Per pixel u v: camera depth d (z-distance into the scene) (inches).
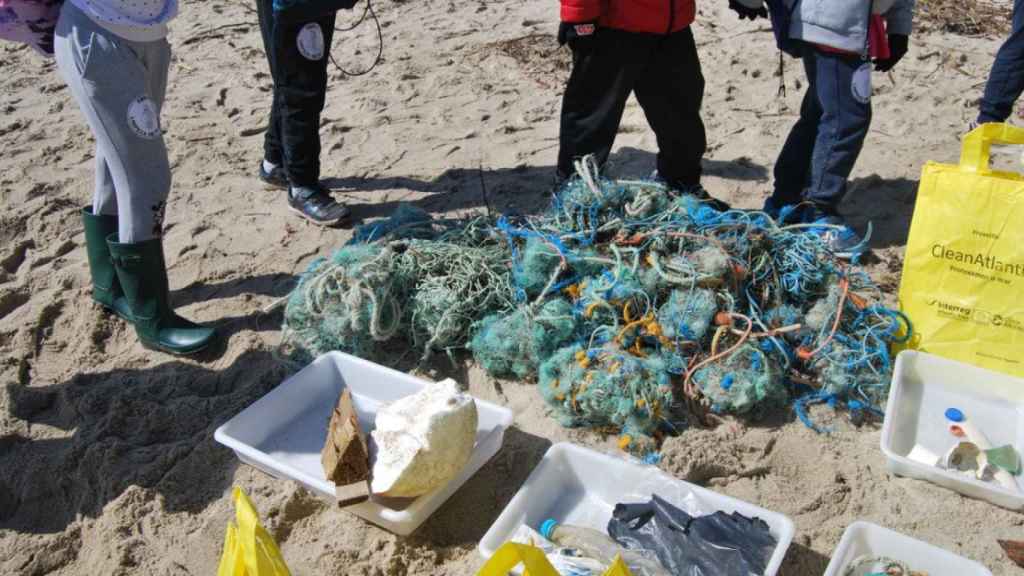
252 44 280.7
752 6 160.4
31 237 176.2
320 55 162.2
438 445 100.8
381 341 136.7
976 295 123.6
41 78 261.4
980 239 121.6
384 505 105.3
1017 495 104.5
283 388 122.3
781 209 153.8
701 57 249.1
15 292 156.6
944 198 123.5
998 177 119.6
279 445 119.7
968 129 204.8
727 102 223.9
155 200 132.6
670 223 137.4
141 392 130.6
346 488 102.7
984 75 232.8
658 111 161.8
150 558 105.1
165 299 140.3
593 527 105.7
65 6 122.7
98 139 128.0
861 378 125.7
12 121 231.1
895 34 155.0
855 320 131.6
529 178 191.6
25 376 136.7
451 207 181.8
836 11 142.9
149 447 121.2
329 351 133.4
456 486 107.9
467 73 249.1
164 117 229.8
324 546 104.8
